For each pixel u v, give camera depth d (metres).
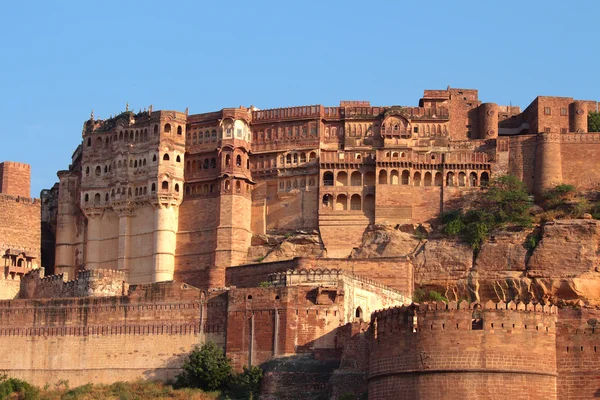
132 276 188.75
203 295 149.62
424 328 105.56
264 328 144.38
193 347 147.88
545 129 192.88
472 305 105.12
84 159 196.00
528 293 169.00
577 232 170.00
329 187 186.88
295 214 188.75
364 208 185.88
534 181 184.12
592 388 103.00
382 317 109.44
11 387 150.50
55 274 190.12
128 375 149.62
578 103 193.50
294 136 192.38
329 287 144.00
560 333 104.81
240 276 171.25
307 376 135.00
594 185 182.50
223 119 192.00
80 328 153.00
